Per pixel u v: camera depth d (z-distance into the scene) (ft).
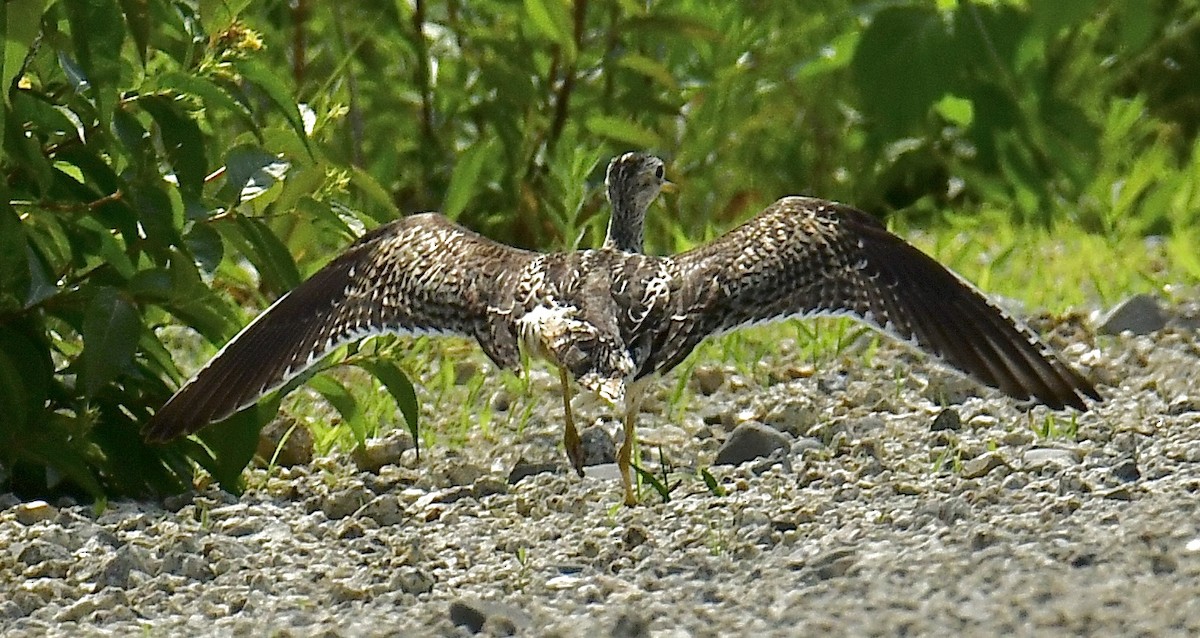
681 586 33.42
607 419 48.14
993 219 71.92
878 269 33.53
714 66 68.39
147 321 42.24
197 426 33.55
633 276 33.40
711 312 32.94
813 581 32.96
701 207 71.10
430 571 34.94
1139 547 33.22
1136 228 69.21
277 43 65.00
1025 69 69.10
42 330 39.34
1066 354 52.80
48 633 31.76
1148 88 79.36
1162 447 40.98
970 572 32.65
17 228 36.99
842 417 46.21
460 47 68.95
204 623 32.35
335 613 32.68
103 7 36.73
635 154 41.14
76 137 38.58
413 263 34.27
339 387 42.34
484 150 60.08
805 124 75.31
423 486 42.16
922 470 41.09
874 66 66.39
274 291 44.83
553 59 67.36
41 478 40.40
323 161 42.83
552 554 35.83
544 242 65.92
